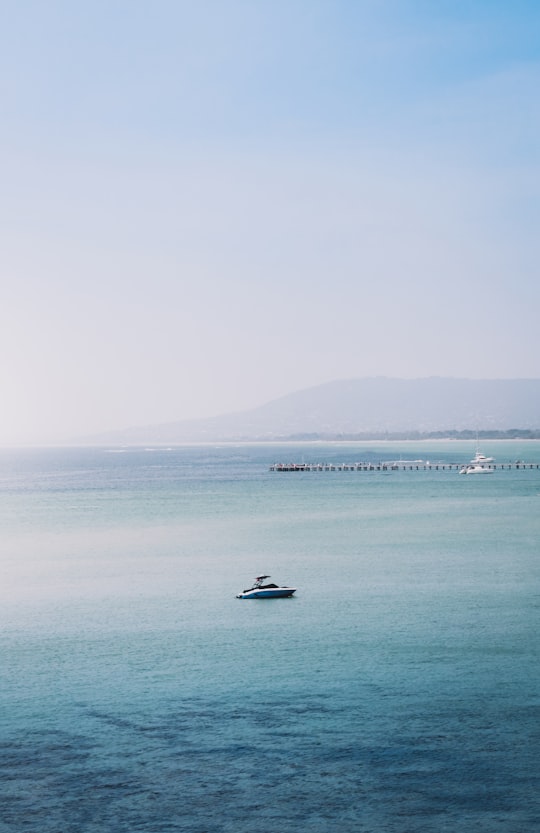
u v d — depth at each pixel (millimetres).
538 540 103625
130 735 39375
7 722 41219
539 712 41531
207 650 53625
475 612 63344
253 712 41969
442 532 113438
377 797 33312
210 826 31484
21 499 196625
